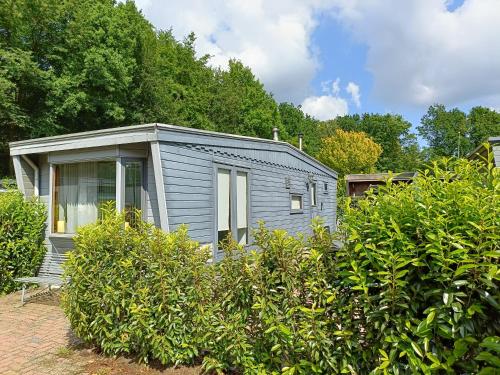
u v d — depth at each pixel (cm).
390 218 224
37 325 497
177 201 554
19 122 1584
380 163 4819
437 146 5112
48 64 1802
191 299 326
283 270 272
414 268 215
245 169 765
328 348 242
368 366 232
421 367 203
